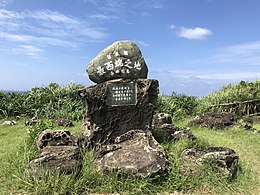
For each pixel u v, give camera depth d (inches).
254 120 249.8
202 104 276.7
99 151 112.0
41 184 92.1
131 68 127.8
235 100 275.9
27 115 241.4
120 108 125.6
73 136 121.6
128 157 104.0
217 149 117.0
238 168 116.3
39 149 111.0
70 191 91.7
